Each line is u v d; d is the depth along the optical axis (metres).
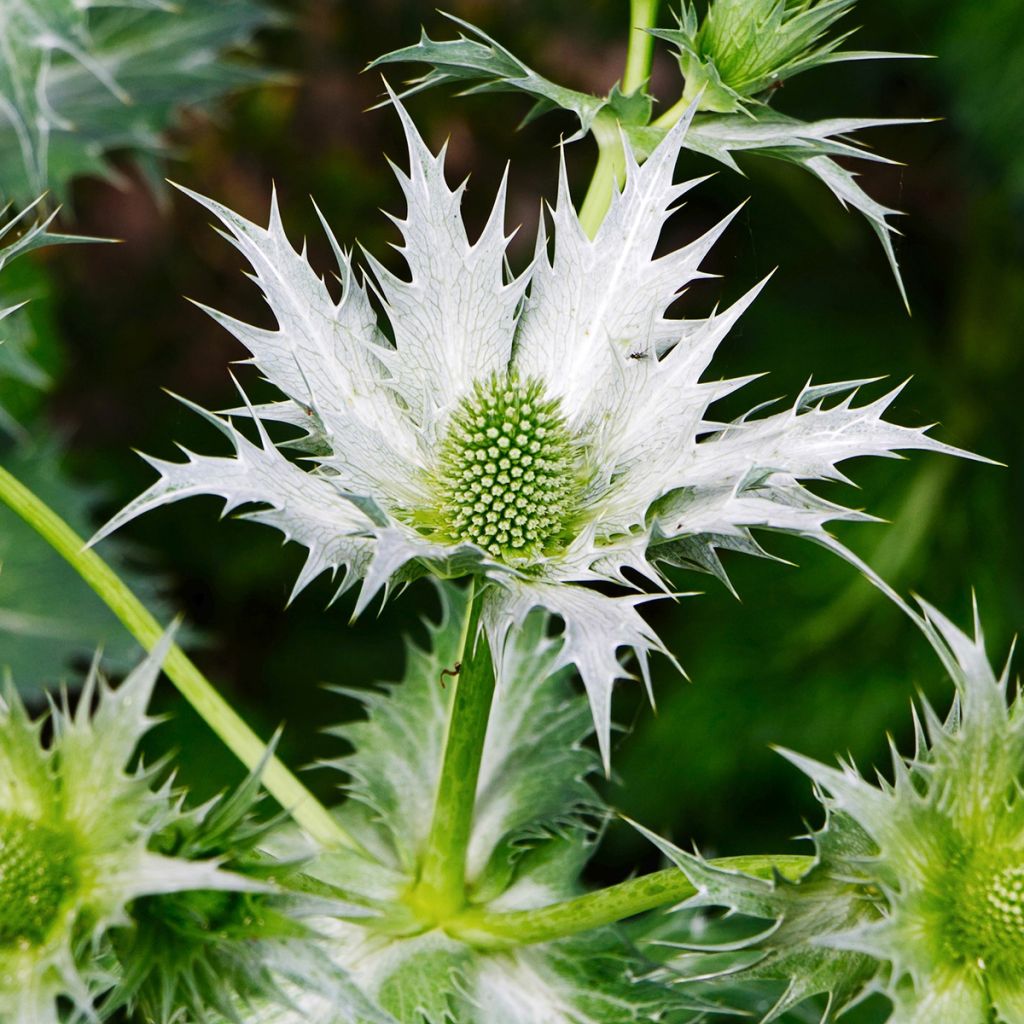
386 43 0.76
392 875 0.58
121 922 0.53
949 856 0.54
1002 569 0.73
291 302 0.56
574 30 0.76
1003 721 0.55
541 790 0.59
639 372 0.57
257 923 0.54
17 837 0.53
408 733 0.59
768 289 0.79
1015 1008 0.54
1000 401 0.77
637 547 0.55
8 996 0.53
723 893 0.54
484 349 0.58
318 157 0.75
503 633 0.54
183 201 0.73
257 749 0.57
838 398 0.76
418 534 0.57
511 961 0.57
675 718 0.72
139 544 0.72
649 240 0.57
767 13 0.58
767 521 0.54
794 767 0.71
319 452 0.57
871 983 0.54
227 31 0.67
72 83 0.67
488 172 0.75
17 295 0.70
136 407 0.73
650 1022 0.57
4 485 0.57
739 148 0.58
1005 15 0.71
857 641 0.72
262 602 0.73
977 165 0.71
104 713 0.54
